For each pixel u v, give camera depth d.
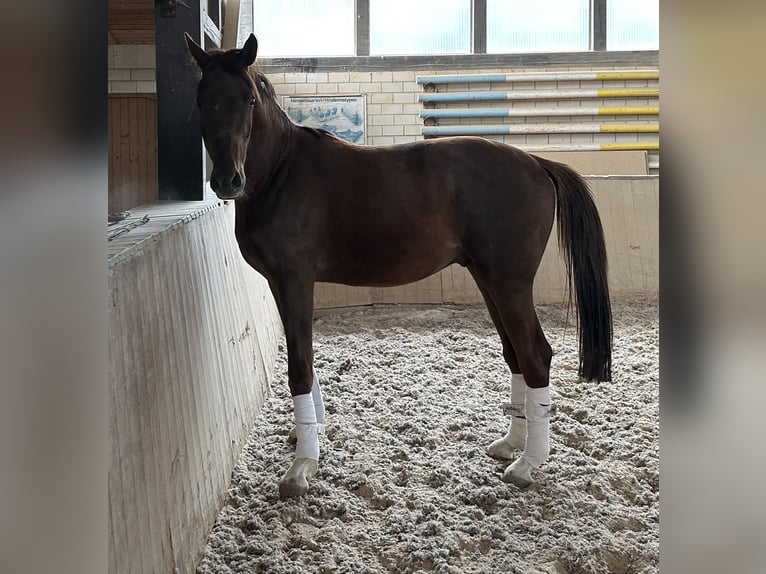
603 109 7.93
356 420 3.19
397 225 2.56
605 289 2.59
